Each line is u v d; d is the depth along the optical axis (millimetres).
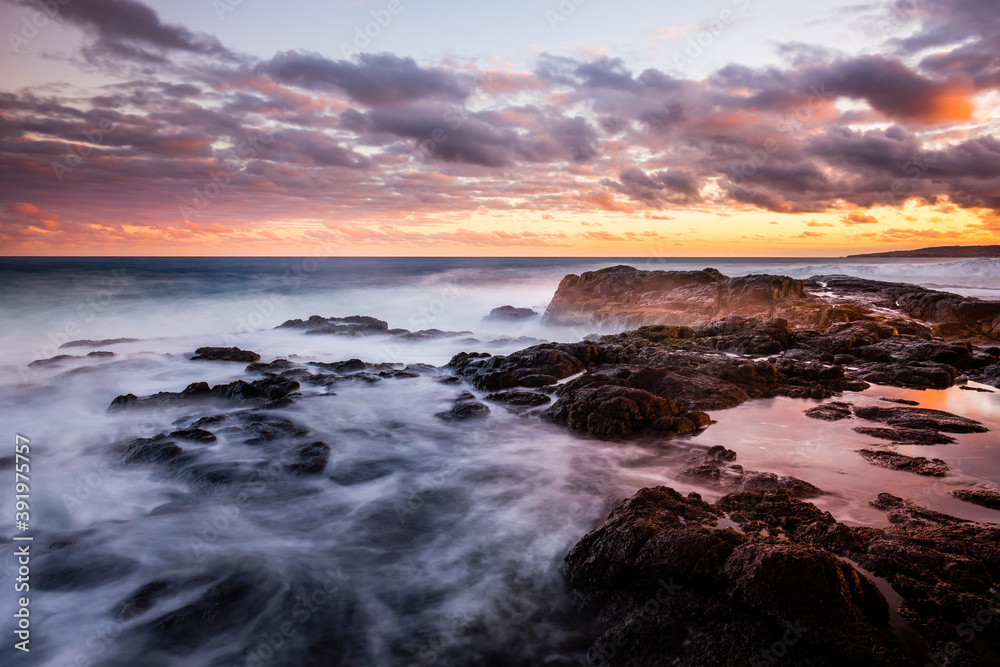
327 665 5391
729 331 20234
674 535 6000
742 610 5223
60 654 5574
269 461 10273
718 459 9555
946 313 22391
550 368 15828
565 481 9297
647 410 11820
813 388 13883
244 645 5684
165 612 6145
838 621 4816
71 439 11852
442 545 7531
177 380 17391
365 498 8961
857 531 6664
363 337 26844
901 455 9461
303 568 7031
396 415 13102
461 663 5348
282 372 17359
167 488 9477
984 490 7891
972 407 12445
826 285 28422
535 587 6512
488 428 12117
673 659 4953
